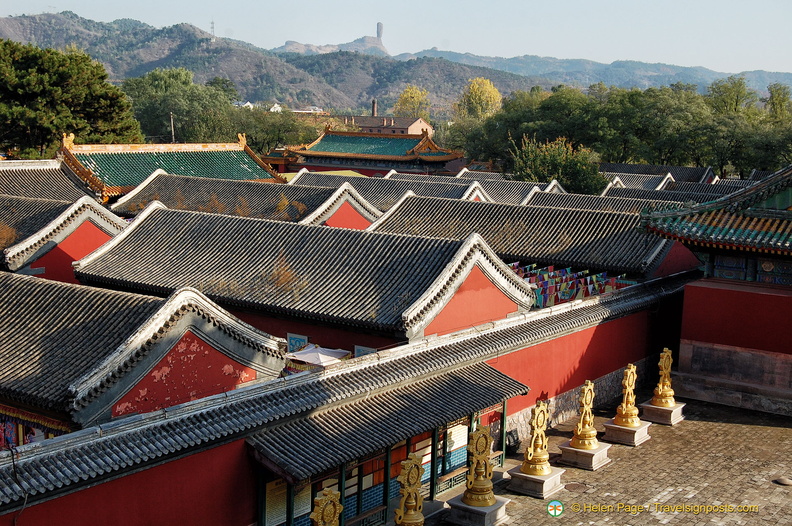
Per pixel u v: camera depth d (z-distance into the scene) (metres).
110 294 24.59
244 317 33.34
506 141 112.12
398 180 66.12
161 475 19.12
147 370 21.44
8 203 42.44
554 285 37.88
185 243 37.69
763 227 32.22
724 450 28.92
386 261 32.56
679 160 107.69
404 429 22.88
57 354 22.58
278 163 107.19
